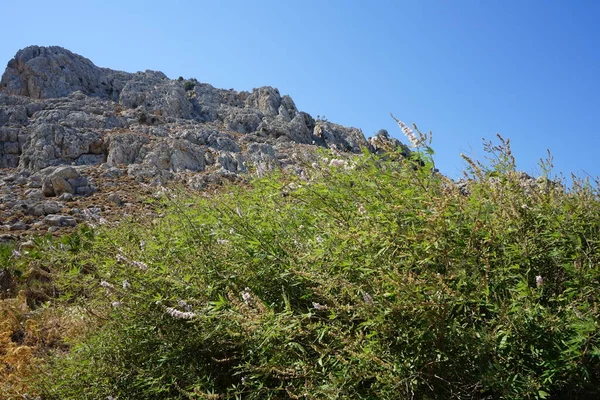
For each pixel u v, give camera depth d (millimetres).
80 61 41906
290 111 47906
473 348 2693
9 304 5918
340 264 3174
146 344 3994
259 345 3113
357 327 3061
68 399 3996
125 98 39062
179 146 25766
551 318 2645
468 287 2955
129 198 17984
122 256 4188
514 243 3062
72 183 19203
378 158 3752
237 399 3172
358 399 2781
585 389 2625
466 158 3494
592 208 3191
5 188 20188
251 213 4227
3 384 4387
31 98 36062
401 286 2756
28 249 7613
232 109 45500
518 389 2553
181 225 4594
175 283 3783
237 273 3756
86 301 4887
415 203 3295
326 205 3768
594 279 2783
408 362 2756
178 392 3689
